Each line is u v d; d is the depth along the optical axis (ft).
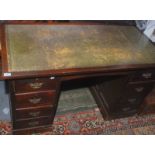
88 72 4.58
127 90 5.83
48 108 5.26
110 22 6.59
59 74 4.36
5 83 7.03
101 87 6.84
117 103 6.18
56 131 6.10
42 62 4.50
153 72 5.55
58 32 5.57
